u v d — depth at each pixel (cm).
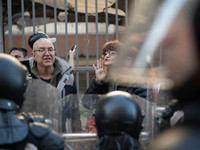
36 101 158
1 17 596
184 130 82
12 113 126
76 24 506
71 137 155
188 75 77
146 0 85
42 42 300
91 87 287
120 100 128
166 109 144
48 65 299
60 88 304
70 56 379
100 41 885
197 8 72
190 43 73
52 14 766
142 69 146
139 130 131
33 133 125
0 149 118
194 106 81
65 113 162
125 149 126
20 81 129
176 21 74
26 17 771
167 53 77
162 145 85
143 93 193
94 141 155
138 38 96
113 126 124
